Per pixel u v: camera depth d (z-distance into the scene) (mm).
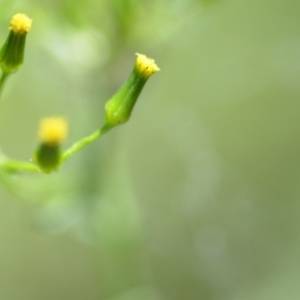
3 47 252
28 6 283
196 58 363
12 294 363
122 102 254
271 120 382
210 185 383
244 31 359
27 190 286
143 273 309
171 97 371
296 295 358
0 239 365
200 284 370
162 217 376
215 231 376
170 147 381
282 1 351
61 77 301
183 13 283
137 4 281
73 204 294
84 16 285
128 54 288
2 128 339
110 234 302
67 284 367
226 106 379
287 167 387
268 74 369
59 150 253
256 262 374
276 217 385
